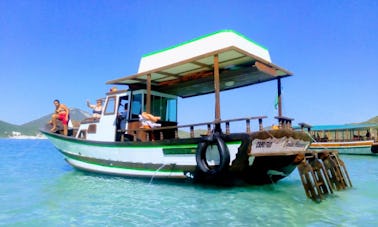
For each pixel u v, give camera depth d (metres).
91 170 11.35
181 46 9.35
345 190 8.71
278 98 10.33
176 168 8.77
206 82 11.20
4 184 9.34
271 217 5.60
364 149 28.53
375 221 5.37
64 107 13.27
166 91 12.73
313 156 8.09
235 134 7.42
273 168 8.58
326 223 5.23
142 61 10.59
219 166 7.54
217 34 8.40
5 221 5.27
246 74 10.11
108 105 11.62
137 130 10.02
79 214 5.75
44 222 5.22
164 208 6.24
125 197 7.34
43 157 22.16
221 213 5.86
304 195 7.78
